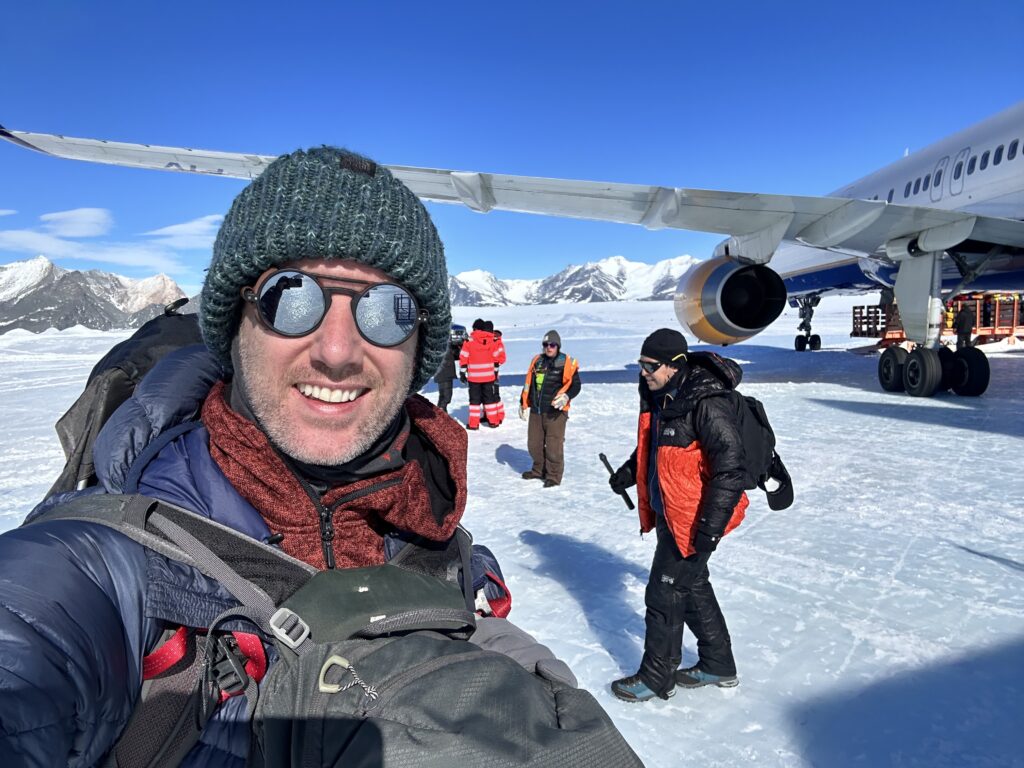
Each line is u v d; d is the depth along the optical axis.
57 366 16.52
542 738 0.50
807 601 3.06
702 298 7.95
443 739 0.47
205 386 0.90
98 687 0.56
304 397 0.77
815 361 15.17
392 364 0.80
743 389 10.42
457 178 6.04
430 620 0.65
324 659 0.58
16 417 9.16
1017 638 2.65
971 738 2.08
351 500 0.79
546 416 5.29
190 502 0.73
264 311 0.75
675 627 2.35
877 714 2.22
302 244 0.73
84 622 0.56
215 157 4.86
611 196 6.52
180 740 0.61
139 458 0.77
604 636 2.86
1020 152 8.04
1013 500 4.45
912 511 4.30
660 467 2.32
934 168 9.59
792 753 2.06
